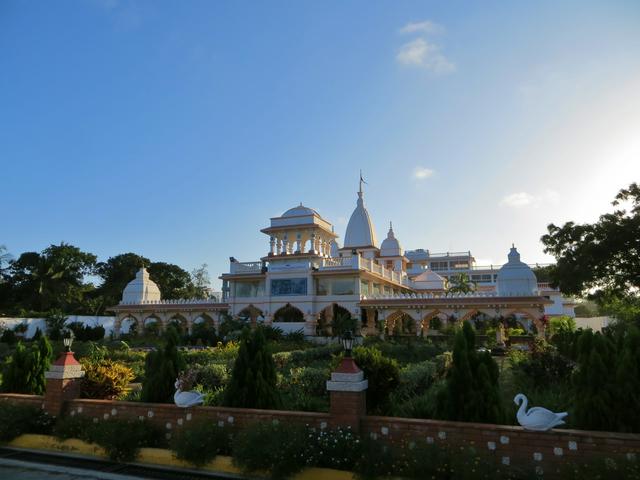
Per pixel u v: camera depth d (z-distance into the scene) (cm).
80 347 3020
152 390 980
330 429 747
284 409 948
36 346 1182
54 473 762
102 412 922
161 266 7175
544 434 641
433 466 634
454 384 764
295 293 3841
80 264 6556
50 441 887
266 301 3916
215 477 738
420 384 1386
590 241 2869
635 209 2856
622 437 604
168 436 859
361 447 696
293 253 4153
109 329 5084
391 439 721
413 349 2391
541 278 6156
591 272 2852
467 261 8006
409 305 3444
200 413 853
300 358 2222
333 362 1305
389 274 4459
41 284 5572
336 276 3766
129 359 2380
